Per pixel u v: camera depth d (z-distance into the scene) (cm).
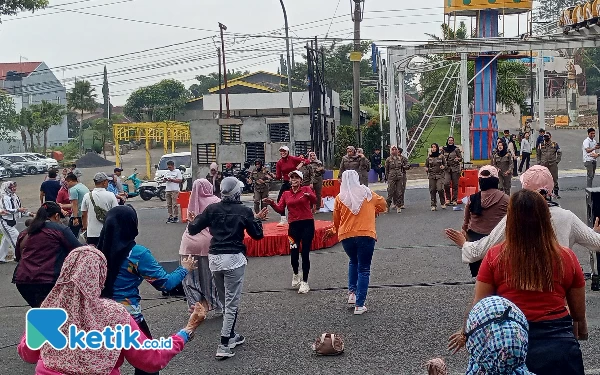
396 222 1644
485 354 346
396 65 2955
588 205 925
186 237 888
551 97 8000
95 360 387
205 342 799
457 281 1023
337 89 6825
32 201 3491
